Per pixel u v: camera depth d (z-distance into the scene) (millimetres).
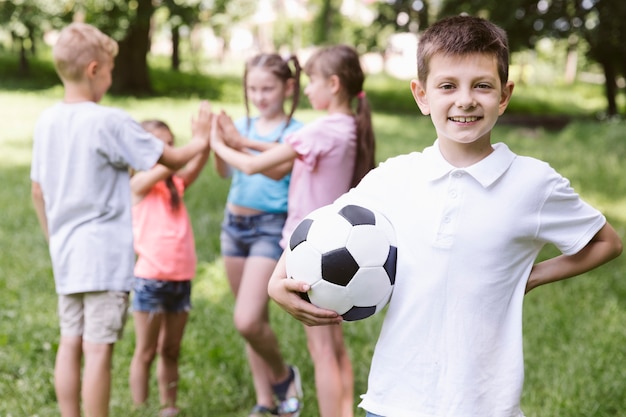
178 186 3572
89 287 2885
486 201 1930
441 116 1914
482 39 1884
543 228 1946
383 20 24312
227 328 4473
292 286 2012
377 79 29797
